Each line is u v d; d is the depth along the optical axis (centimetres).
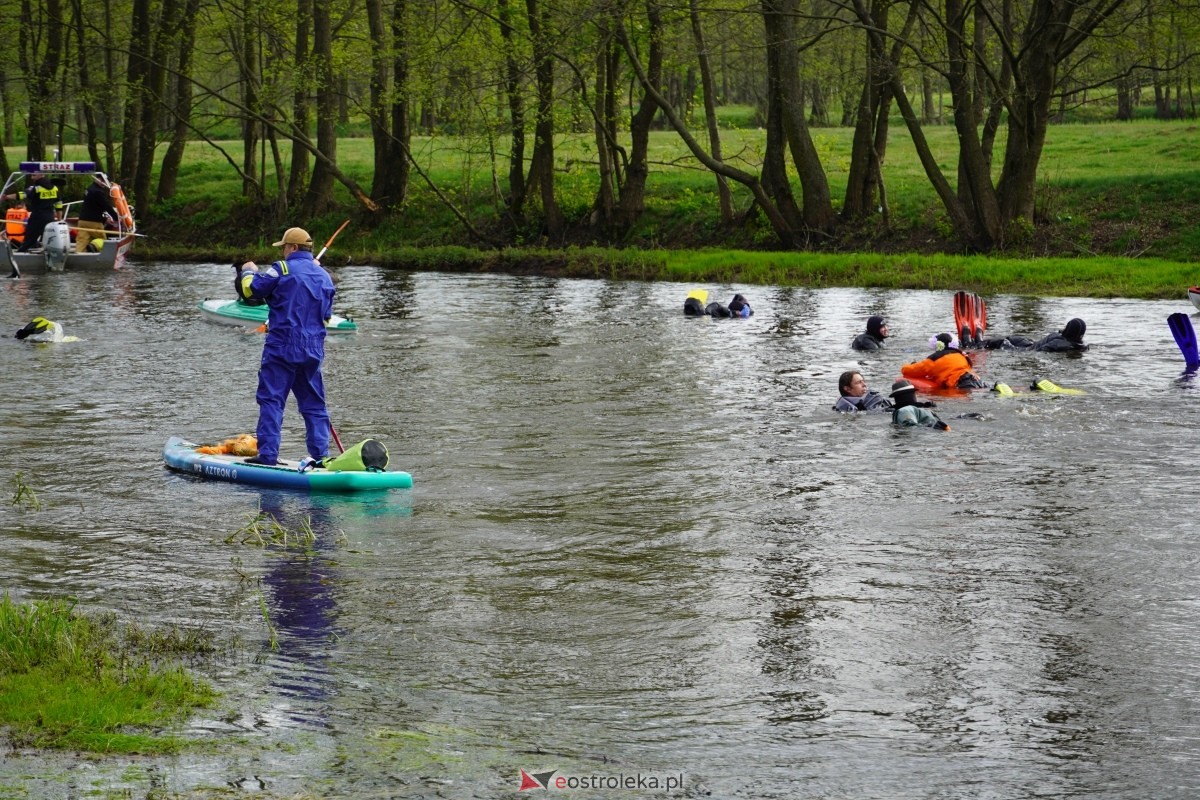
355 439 1444
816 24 5203
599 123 4238
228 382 1819
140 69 4888
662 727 696
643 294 3075
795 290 3092
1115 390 1709
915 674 769
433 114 5716
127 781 608
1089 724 699
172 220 5003
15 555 1009
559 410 1614
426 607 891
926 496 1186
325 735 676
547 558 1002
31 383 1806
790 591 922
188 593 919
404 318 2608
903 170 4806
